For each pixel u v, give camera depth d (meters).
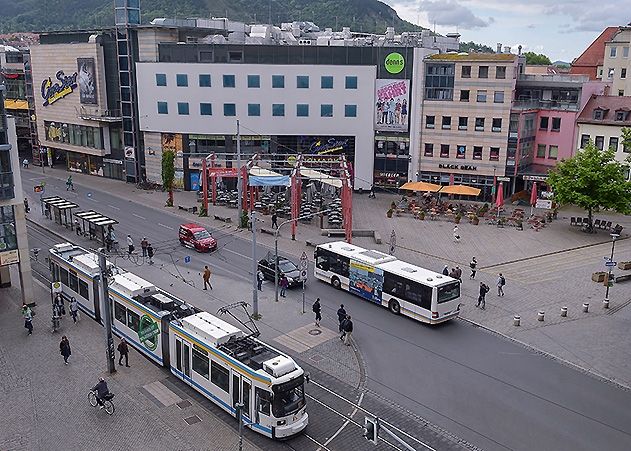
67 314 38.06
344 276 43.00
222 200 70.06
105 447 24.86
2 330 35.62
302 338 35.44
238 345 27.19
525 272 47.78
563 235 58.94
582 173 58.84
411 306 38.09
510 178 73.19
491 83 70.31
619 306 40.78
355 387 29.98
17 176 36.94
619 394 29.61
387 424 26.83
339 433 26.14
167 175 68.00
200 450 24.75
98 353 32.97
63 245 42.28
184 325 29.12
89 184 81.38
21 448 24.73
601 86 75.00
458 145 73.25
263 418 25.23
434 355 33.53
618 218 66.88
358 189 77.12
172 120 77.00
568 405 28.53
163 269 47.12
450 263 49.75
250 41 81.12
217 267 47.81
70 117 86.88
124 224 60.78
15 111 102.00
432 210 64.44
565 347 34.66
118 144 83.62
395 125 74.62
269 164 70.06
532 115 73.38
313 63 73.81
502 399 29.02
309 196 69.25
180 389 29.33
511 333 36.50
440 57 72.19
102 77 81.56
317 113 75.12
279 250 52.53
